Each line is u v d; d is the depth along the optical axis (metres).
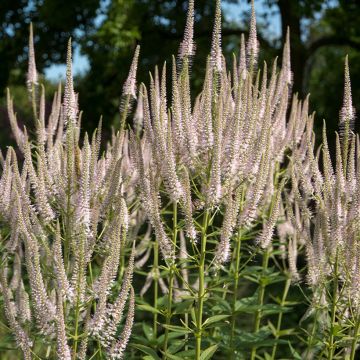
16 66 20.83
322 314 5.66
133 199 6.25
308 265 5.08
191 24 4.66
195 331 4.85
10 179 5.00
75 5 18.27
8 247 4.78
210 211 4.82
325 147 4.81
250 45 5.48
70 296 3.89
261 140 4.63
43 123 5.99
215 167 4.41
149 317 7.87
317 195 4.95
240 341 5.82
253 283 8.83
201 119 4.57
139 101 6.08
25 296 4.39
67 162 4.31
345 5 19.91
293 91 17.50
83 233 3.92
